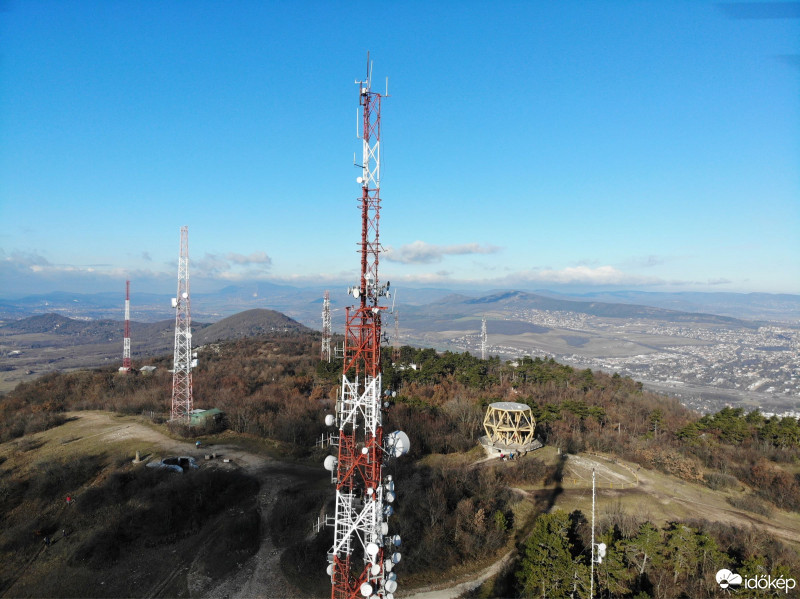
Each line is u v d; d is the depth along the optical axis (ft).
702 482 206.39
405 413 261.44
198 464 214.07
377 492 99.30
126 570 143.64
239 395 331.98
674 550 138.10
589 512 170.19
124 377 384.06
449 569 143.23
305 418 268.41
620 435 259.39
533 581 126.11
